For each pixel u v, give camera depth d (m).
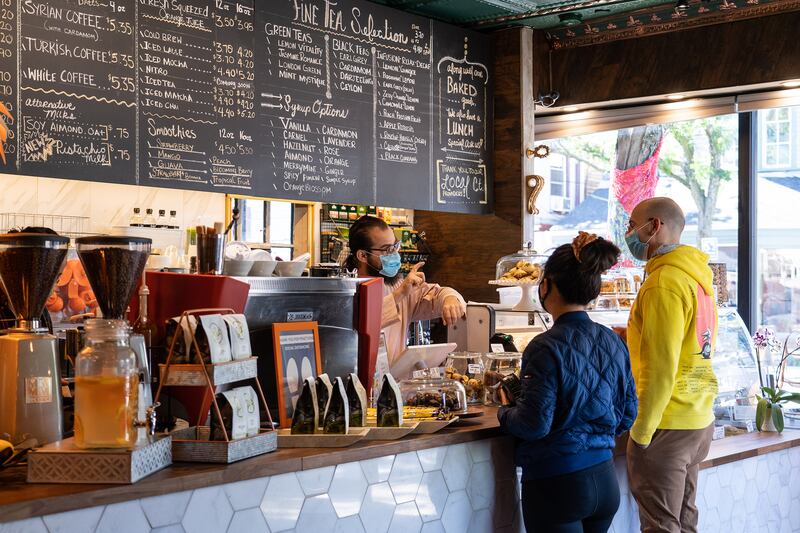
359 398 2.42
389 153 5.43
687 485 3.30
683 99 5.82
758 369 4.33
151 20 4.37
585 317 2.64
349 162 5.22
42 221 5.59
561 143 6.76
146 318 2.22
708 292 3.16
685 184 6.20
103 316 2.01
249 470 1.99
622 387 2.66
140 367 1.97
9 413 1.95
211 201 6.29
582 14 5.70
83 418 1.78
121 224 5.91
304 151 5.01
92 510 1.71
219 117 4.64
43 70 4.00
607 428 2.62
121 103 4.26
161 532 1.83
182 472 1.89
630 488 3.29
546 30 6.05
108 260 1.97
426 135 5.62
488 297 6.09
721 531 3.67
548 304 2.68
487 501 2.68
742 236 5.92
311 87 5.04
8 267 1.97
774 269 5.88
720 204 6.05
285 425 2.42
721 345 4.21
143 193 6.00
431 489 2.48
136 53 4.32
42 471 1.76
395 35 5.45
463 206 5.84
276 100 4.88
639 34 5.77
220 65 4.64
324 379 2.41
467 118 5.84
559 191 6.80
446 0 5.41
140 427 1.85
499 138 6.00
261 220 6.42
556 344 2.52
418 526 2.44
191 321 2.09
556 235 6.82
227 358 2.05
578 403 2.53
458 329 3.97
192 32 4.53
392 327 3.65
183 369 2.00
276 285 2.50
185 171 4.51
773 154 5.84
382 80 5.39
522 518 2.83
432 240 6.43
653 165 6.32
